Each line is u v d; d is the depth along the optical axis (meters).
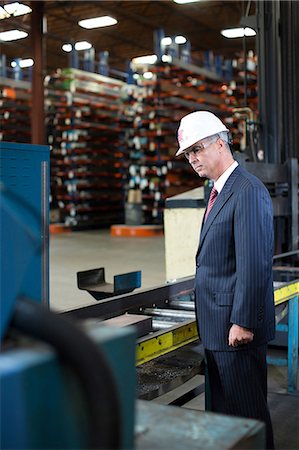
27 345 0.92
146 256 9.63
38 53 12.07
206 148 2.37
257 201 2.29
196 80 13.12
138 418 1.20
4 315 0.89
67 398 0.89
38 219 0.98
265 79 5.45
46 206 2.71
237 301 2.27
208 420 1.19
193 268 5.16
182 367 2.72
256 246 2.26
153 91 12.79
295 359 3.96
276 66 5.39
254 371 2.40
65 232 14.41
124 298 2.82
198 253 2.46
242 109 5.45
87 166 14.57
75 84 13.61
